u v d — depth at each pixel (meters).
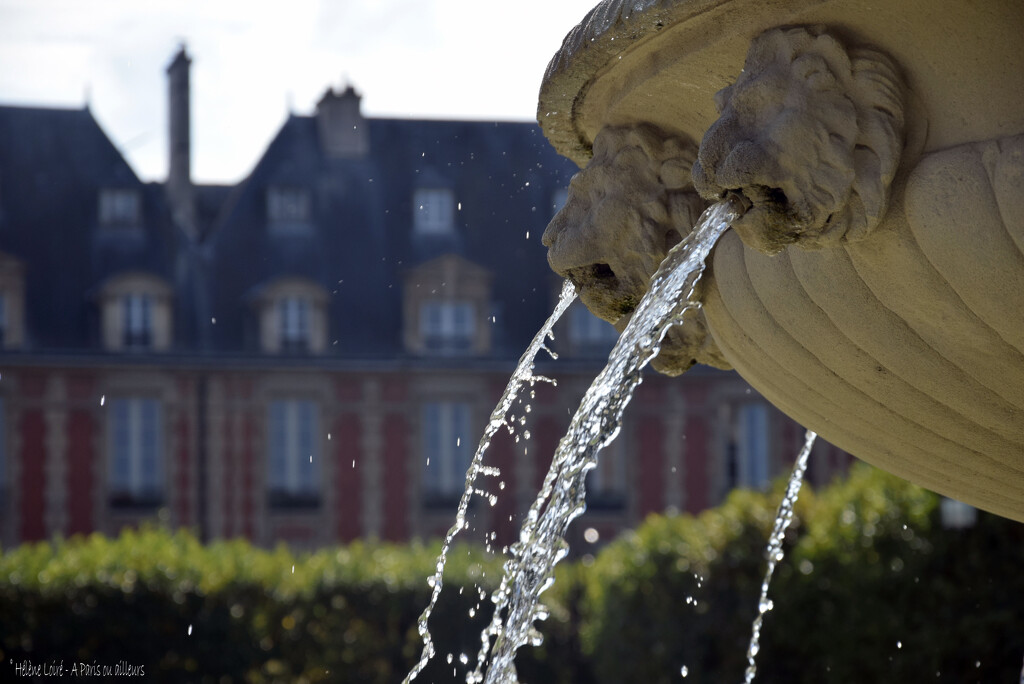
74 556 12.31
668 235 1.99
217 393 29.94
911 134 1.60
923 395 1.81
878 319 1.71
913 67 1.59
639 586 9.82
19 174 30.92
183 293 30.47
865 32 1.60
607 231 1.99
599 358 30.39
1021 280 1.52
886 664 7.68
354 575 12.24
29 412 29.22
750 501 9.86
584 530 29.98
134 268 30.31
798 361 1.90
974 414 1.79
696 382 30.66
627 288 2.03
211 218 33.81
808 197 1.58
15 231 30.17
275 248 31.03
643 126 1.99
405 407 30.34
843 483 9.69
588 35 1.86
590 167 2.04
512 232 31.72
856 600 7.88
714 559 9.35
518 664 11.64
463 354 30.64
